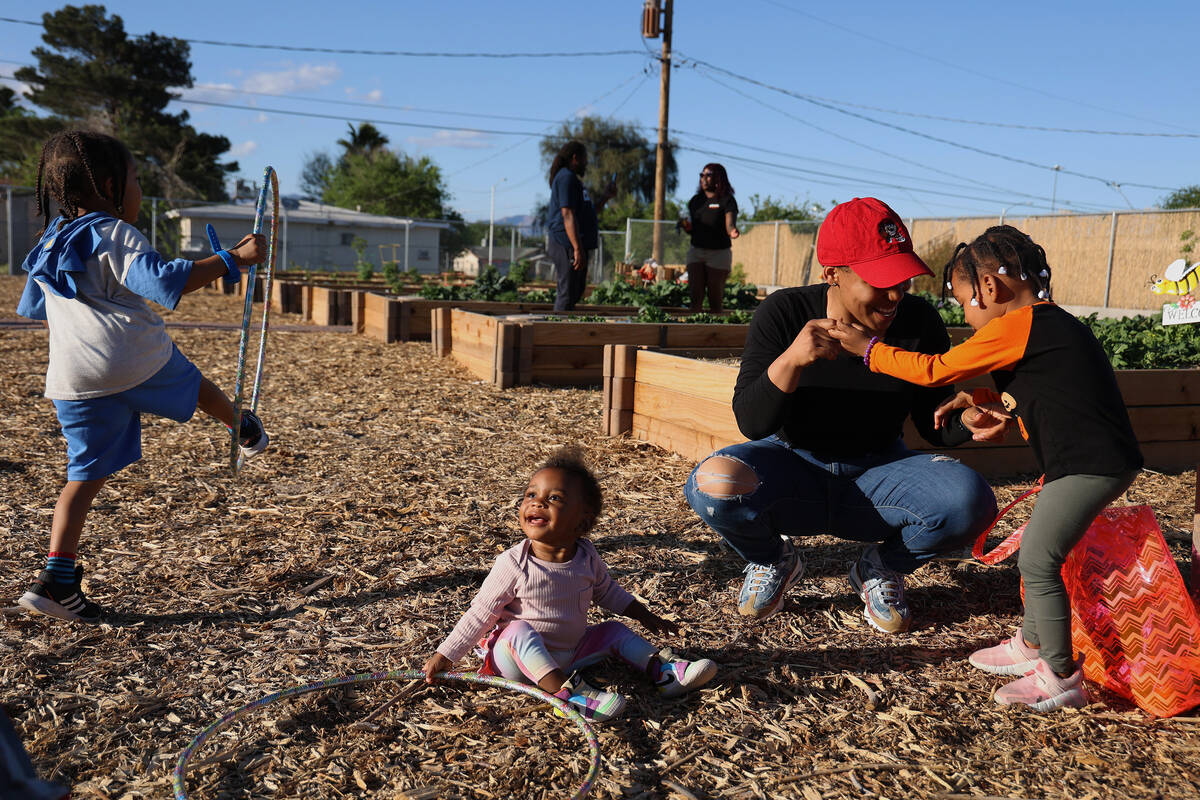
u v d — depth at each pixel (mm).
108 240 3027
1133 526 2750
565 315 9898
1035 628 2811
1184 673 2643
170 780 2275
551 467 2725
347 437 6055
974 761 2430
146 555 3779
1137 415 5648
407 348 10398
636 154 63875
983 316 2725
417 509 4496
